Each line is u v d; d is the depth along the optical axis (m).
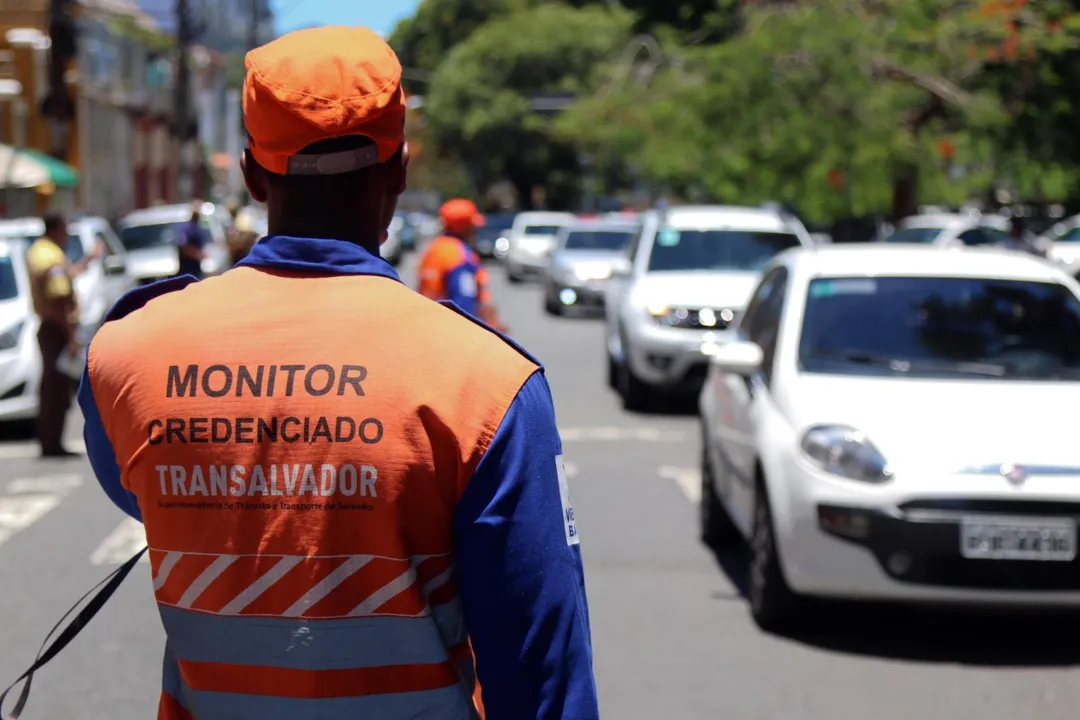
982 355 6.73
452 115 60.28
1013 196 21.92
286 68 1.87
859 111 20.58
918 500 5.80
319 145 1.90
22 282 12.92
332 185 1.92
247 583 1.80
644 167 26.77
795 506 6.03
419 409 1.78
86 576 7.59
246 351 1.85
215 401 1.83
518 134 59.78
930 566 5.79
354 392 1.79
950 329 6.85
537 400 1.83
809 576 6.00
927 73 20.58
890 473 5.86
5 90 35.97
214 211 26.62
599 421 13.30
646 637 6.36
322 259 1.91
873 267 7.24
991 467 5.82
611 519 8.96
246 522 1.80
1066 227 26.56
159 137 50.03
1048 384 6.53
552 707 1.77
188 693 1.88
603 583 7.35
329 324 1.85
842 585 5.93
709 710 5.37
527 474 1.79
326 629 1.78
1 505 9.47
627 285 14.51
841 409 6.20
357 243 1.96
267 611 1.79
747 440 6.85
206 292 1.92
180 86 36.72
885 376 6.59
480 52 60.34
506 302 30.27
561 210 63.81
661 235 14.61
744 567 7.73
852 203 21.09
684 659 6.03
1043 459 5.84
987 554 5.75
